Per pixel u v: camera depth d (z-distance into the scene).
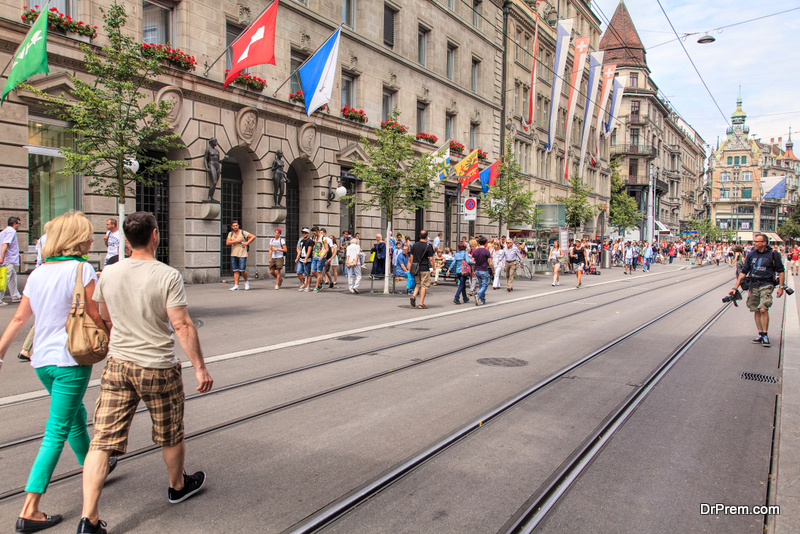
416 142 27.06
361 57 23.94
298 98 20.70
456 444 4.66
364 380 6.63
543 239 34.00
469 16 32.25
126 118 10.43
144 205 17.11
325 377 6.76
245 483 3.88
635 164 69.38
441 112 29.69
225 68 18.38
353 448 4.53
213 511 3.49
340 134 23.23
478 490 3.82
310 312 12.41
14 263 11.80
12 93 13.05
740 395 6.22
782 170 123.44
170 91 16.38
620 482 3.98
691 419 5.38
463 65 31.67
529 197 28.98
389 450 4.49
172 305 3.25
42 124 14.16
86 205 14.90
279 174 20.08
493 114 35.19
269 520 3.38
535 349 8.62
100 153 10.31
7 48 12.98
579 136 50.59
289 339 9.15
